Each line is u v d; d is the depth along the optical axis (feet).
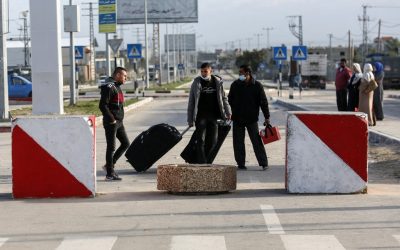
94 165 34.86
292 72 230.68
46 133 34.42
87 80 332.39
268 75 359.87
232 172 35.86
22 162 34.50
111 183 40.34
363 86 68.85
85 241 25.90
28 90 148.46
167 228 27.91
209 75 43.01
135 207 32.37
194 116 43.04
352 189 34.86
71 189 34.73
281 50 139.74
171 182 35.65
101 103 40.73
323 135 34.65
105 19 131.95
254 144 45.27
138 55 155.43
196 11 234.99
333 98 148.66
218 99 42.86
